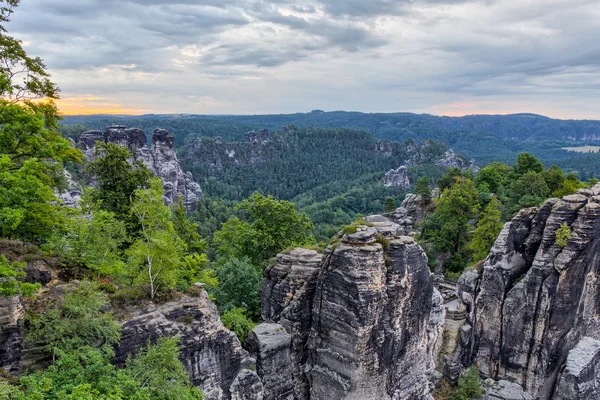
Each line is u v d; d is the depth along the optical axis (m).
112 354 23.88
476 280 49.12
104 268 30.09
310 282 36.38
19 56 27.50
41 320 23.22
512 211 72.25
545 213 46.72
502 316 46.53
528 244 47.47
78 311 23.72
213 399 29.53
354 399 32.41
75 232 32.09
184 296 30.52
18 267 24.06
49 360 23.48
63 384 20.95
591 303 46.66
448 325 48.22
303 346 36.03
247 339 35.34
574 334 45.44
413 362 36.41
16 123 27.06
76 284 28.25
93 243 31.69
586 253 43.28
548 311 43.97
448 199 73.06
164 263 30.34
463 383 44.44
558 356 44.56
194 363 28.80
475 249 65.06
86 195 39.84
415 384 36.59
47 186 30.11
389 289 33.03
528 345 45.09
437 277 63.09
